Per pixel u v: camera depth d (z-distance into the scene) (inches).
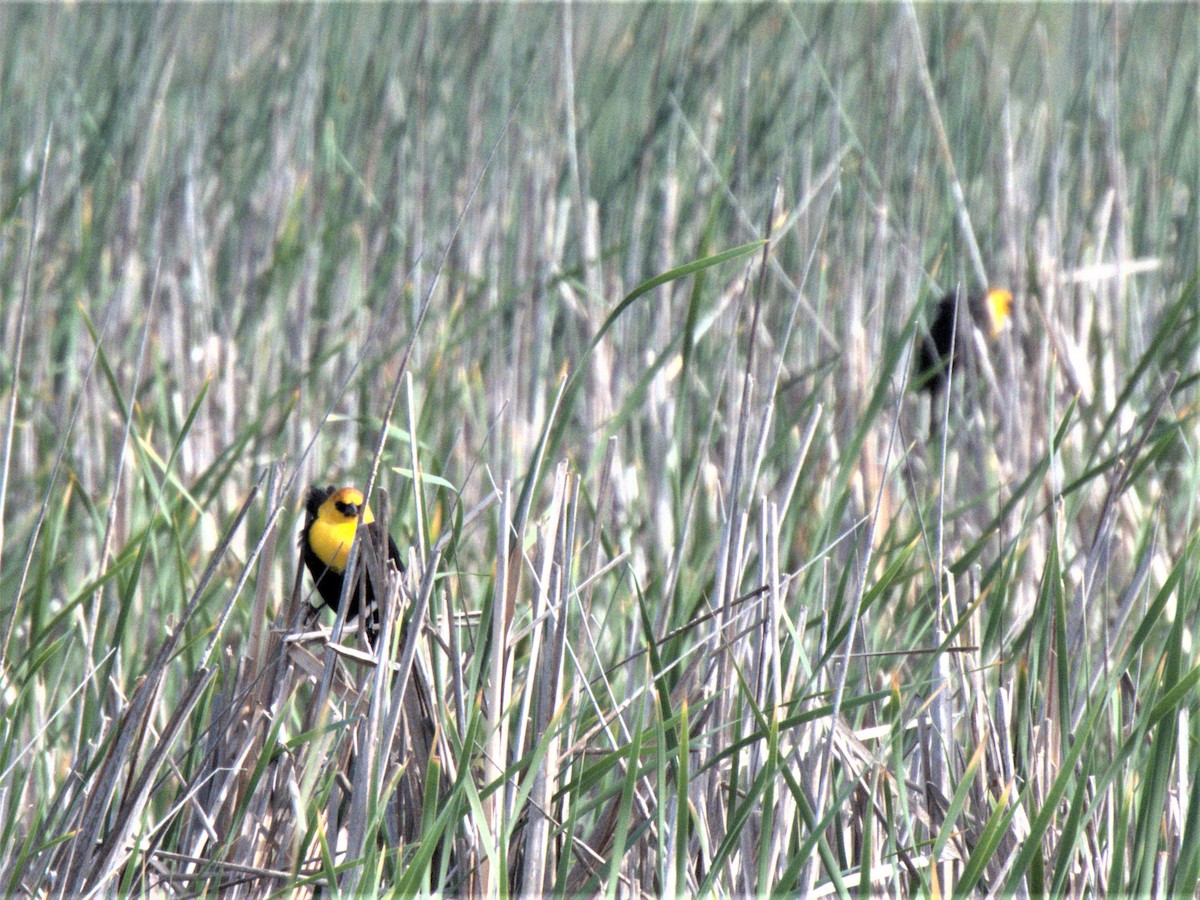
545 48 489.1
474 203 478.9
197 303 476.7
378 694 205.2
